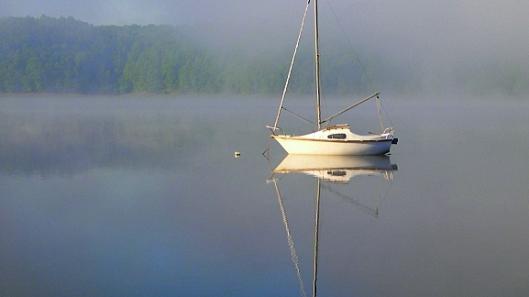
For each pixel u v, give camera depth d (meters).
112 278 18.97
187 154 47.09
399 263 20.25
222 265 20.03
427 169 39.06
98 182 35.00
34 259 20.92
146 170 39.28
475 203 29.02
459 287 18.25
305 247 22.05
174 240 23.12
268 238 23.41
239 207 28.48
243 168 39.91
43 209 28.19
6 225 25.36
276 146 52.28
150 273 19.52
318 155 43.78
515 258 20.70
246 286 18.41
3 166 41.00
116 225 25.25
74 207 28.59
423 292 17.80
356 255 21.34
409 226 24.89
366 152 43.69
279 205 28.94
